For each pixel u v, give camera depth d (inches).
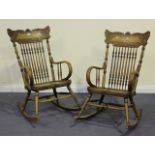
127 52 135.0
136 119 130.0
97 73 148.8
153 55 161.9
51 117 136.1
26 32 140.0
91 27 159.6
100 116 137.5
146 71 165.0
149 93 167.2
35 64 145.7
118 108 125.3
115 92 121.9
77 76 167.6
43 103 152.5
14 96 162.2
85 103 131.4
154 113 140.5
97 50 163.0
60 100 156.1
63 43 162.7
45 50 161.0
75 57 164.7
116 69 138.5
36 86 128.5
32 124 129.0
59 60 165.3
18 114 139.3
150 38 159.3
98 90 125.3
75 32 160.6
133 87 121.9
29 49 143.0
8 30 135.6
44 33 142.9
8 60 165.0
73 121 132.0
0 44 162.2
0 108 146.1
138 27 159.0
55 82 134.0
